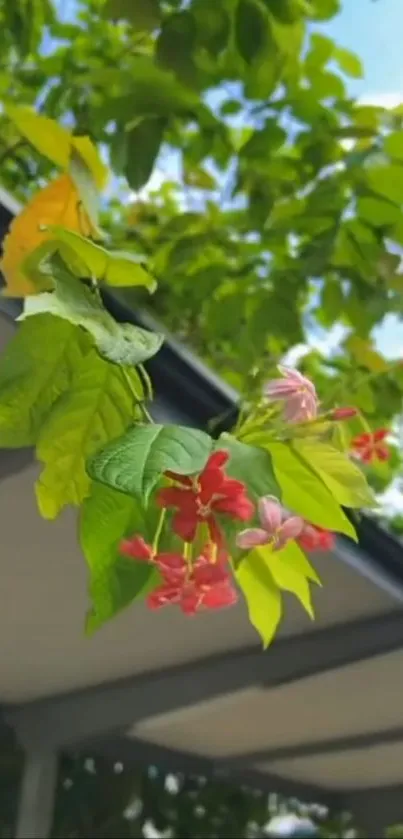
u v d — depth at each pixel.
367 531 0.73
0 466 0.58
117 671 1.06
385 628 0.83
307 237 0.81
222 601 0.38
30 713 1.19
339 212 0.75
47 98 0.75
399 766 1.47
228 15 0.62
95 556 0.39
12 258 0.40
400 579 0.77
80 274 0.39
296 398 0.41
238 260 0.86
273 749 1.39
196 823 1.63
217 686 0.98
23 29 0.78
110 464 0.32
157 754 1.42
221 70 0.69
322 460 0.40
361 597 0.79
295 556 0.41
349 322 0.80
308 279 0.81
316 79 0.75
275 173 0.76
